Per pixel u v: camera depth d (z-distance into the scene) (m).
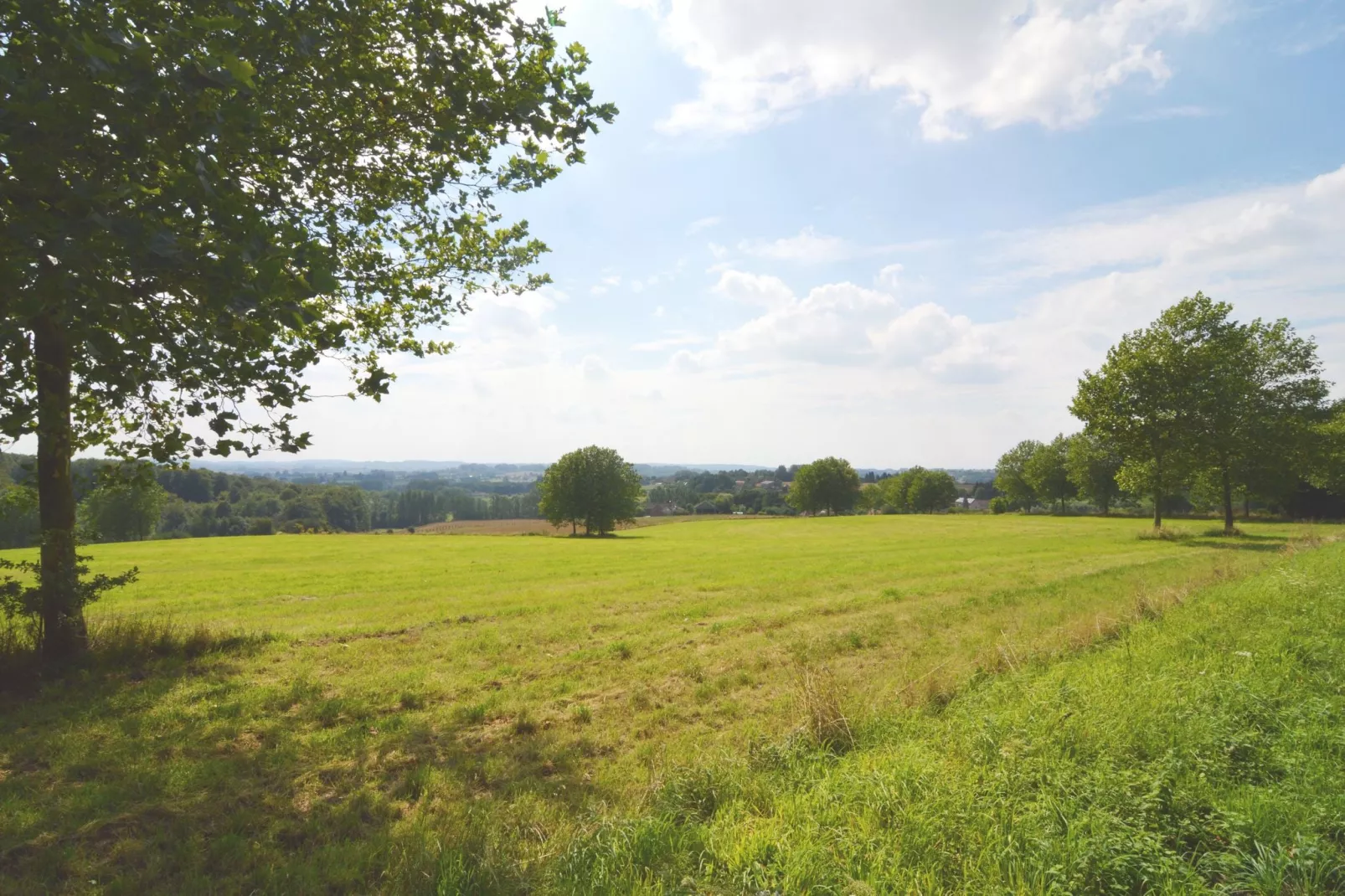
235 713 8.23
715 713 8.66
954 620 14.80
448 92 6.64
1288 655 8.36
